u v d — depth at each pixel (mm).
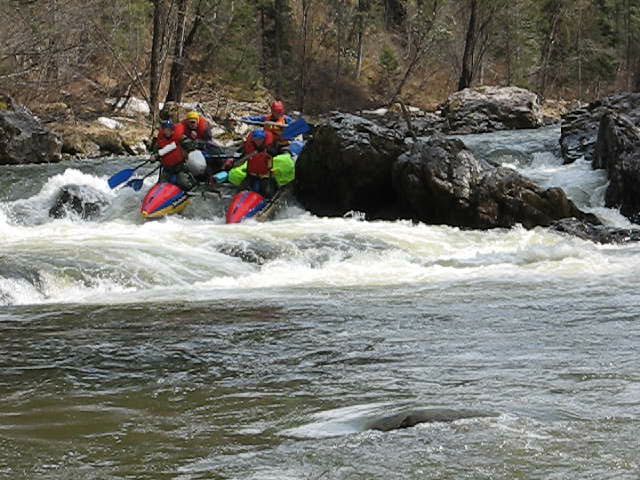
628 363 8922
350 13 79188
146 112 55781
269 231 19391
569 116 35750
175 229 19609
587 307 12359
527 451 6000
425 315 11984
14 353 10094
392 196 24031
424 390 8070
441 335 10648
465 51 76875
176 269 15938
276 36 76375
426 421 6691
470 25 76375
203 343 10492
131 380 8859
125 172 24359
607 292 13680
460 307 12562
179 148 23969
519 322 11367
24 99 51344
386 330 11023
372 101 78500
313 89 76375
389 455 6016
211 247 17781
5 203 24094
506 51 84250
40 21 50750
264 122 24359
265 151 24000
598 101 35500
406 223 22281
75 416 7578
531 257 17406
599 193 26453
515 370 8742
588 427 6539
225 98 65625
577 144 33156
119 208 23828
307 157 24484
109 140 44062
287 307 12797
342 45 79750
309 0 73500
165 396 8227
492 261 17203
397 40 86625
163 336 10914
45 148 38938
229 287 14938
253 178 24156
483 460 5852
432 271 16297
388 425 6738
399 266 16938
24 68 51844
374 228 20531
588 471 5629
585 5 95062
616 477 5527
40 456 6477
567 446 6090
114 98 56844
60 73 53656
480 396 7730
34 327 11609
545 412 7004
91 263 15508
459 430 6449
